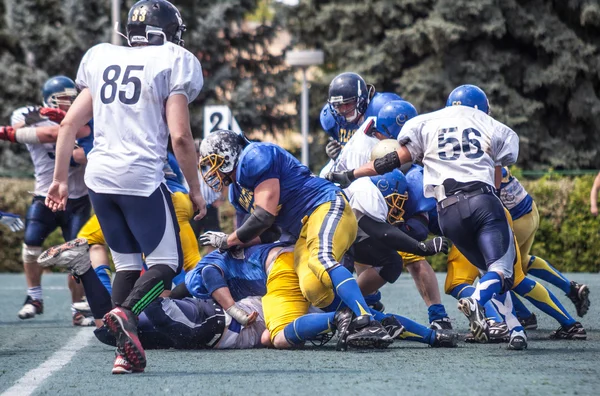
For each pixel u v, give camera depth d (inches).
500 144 624.7
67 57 2760.8
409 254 699.4
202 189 962.7
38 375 529.7
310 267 605.0
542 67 2440.9
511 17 2406.5
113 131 559.8
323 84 2608.3
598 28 2475.4
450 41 2405.3
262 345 644.1
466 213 601.6
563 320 688.4
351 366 541.3
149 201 552.1
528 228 731.4
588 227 1546.5
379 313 631.8
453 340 634.2
